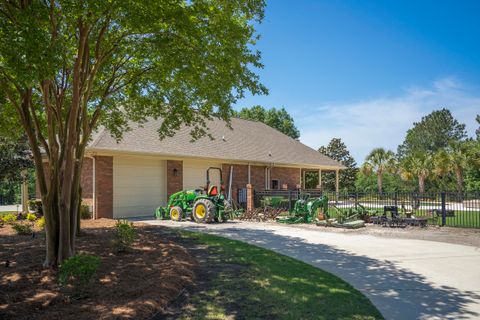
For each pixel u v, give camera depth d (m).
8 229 13.06
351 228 15.15
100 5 6.39
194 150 22.06
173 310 5.41
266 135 31.95
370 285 6.95
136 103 12.15
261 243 11.41
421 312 5.56
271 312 5.36
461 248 10.77
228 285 6.63
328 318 5.19
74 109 7.73
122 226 9.26
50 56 5.81
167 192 20.67
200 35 8.21
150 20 7.00
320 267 8.33
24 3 6.53
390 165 46.19
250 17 9.39
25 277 6.71
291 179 30.22
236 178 25.02
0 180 18.25
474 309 5.70
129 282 6.43
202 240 11.45
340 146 51.03
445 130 90.38
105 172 17.86
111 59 9.91
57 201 7.67
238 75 9.30
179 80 9.93
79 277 5.74
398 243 11.65
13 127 11.84
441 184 52.25
